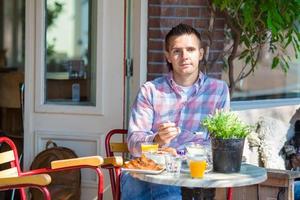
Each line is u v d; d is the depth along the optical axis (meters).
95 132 4.70
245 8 4.55
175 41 3.74
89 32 4.79
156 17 4.64
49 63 4.84
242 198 3.82
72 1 4.83
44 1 4.79
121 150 4.11
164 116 3.79
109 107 4.68
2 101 5.72
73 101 4.81
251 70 4.94
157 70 4.65
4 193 5.07
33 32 4.79
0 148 5.28
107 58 4.68
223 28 4.84
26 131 4.79
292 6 4.53
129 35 4.68
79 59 4.82
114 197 3.86
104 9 4.67
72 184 4.54
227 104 3.79
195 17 4.73
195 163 3.14
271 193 3.72
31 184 3.24
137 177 3.21
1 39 9.43
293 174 3.66
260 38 4.82
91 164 3.52
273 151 4.66
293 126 5.06
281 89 5.45
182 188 3.41
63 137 4.74
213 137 3.27
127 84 4.68
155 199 3.62
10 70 7.98
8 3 9.41
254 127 4.76
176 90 3.79
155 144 3.52
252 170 3.34
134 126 3.75
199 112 3.78
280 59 5.25
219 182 3.07
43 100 4.79
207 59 4.80
